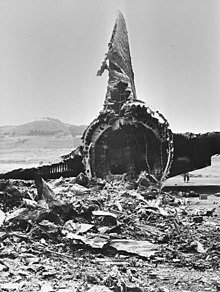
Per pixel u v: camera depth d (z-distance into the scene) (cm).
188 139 5359
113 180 4903
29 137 14025
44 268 1578
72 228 2173
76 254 1867
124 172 5078
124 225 2436
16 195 2639
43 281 1436
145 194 4034
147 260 1841
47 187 2434
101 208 2972
